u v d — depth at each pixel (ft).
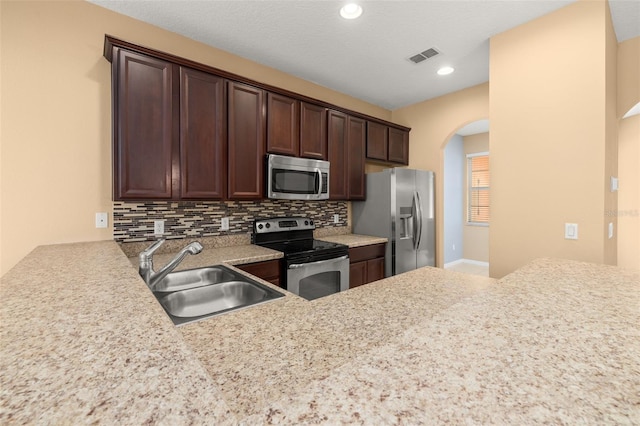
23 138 5.94
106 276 3.22
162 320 2.00
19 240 5.91
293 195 8.85
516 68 7.21
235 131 7.79
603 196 6.02
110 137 6.78
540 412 1.04
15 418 1.01
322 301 3.92
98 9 6.63
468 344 1.58
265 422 0.99
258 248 8.46
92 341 1.66
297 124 9.20
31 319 1.98
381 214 11.11
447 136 11.85
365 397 1.12
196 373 1.36
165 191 6.68
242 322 3.21
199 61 8.01
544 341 1.64
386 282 4.89
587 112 6.22
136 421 1.02
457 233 19.16
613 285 2.92
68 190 6.36
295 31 7.53
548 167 6.71
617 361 1.42
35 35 6.03
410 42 8.01
